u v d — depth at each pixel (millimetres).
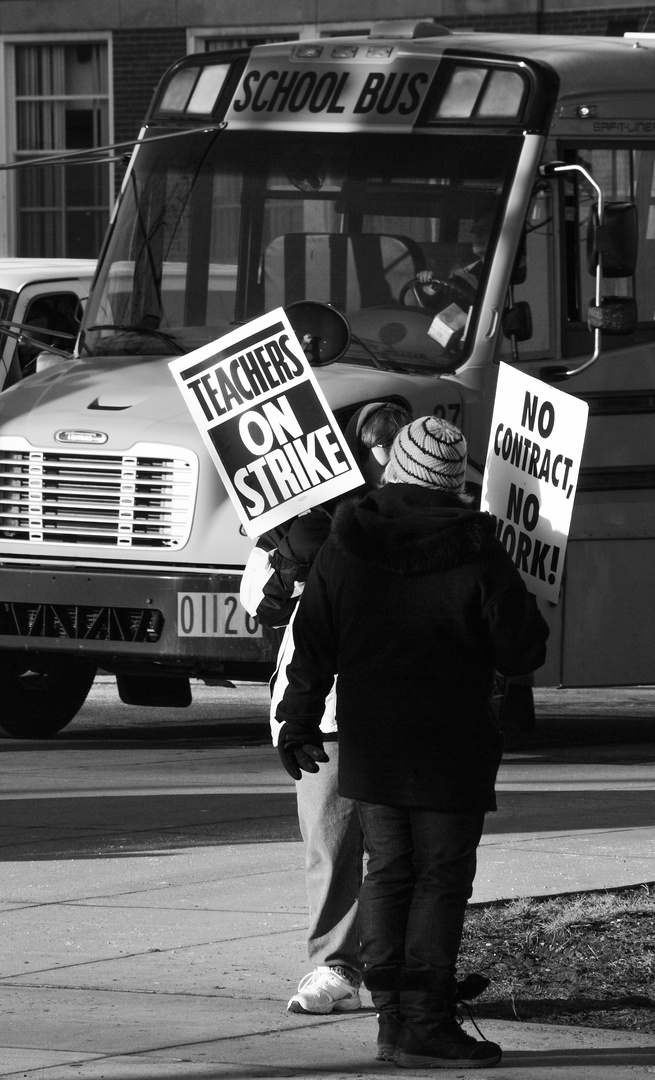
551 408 14648
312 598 13062
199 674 25953
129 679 29531
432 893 12820
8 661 29047
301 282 27156
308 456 15016
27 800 23797
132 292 28266
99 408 26188
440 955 12758
